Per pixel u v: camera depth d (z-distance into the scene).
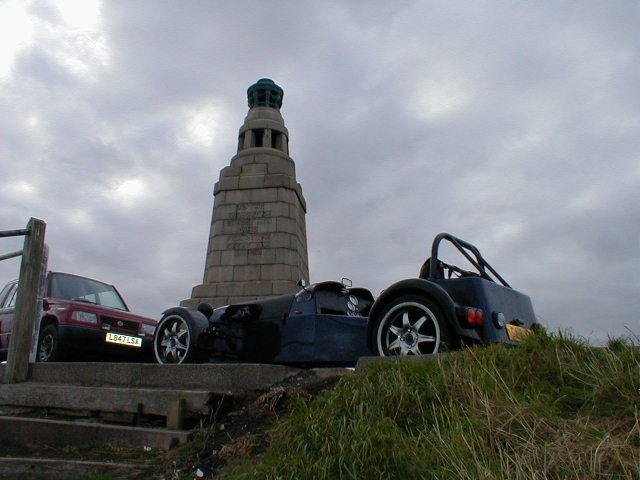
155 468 3.84
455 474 2.74
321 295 5.95
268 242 14.87
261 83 18.39
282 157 16.66
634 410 2.97
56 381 6.05
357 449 2.98
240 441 3.77
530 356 3.68
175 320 6.55
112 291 9.73
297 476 2.96
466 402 3.29
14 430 4.87
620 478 2.55
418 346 4.70
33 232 6.86
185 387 5.00
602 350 3.63
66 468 4.02
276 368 4.84
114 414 4.89
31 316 6.59
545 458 2.73
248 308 6.26
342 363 5.80
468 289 4.89
